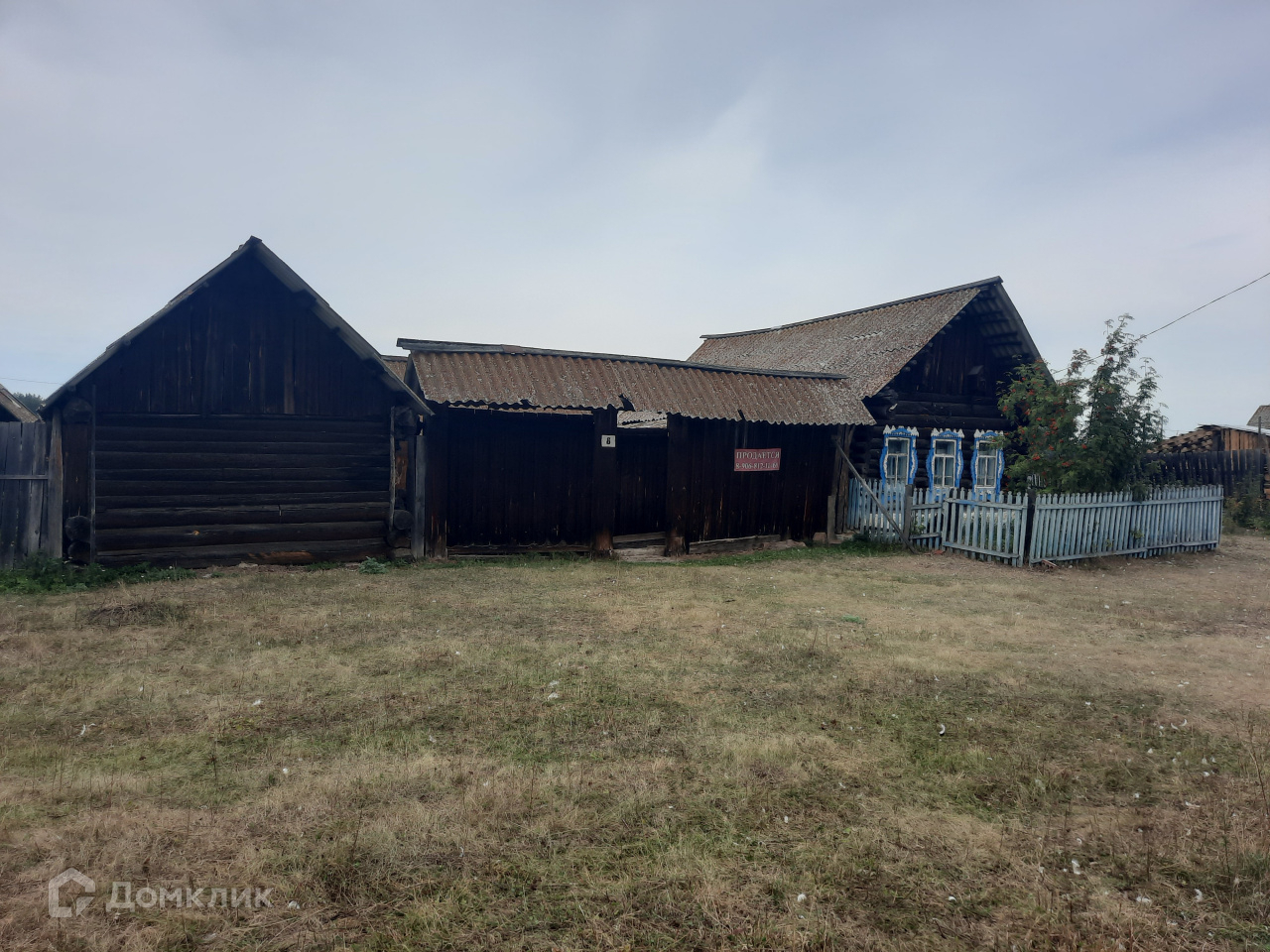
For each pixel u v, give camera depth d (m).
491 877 3.43
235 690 5.93
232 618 8.34
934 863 3.65
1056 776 4.64
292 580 10.85
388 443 12.61
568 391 13.08
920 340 18.16
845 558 14.30
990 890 3.44
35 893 3.22
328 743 4.91
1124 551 15.05
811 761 4.78
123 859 3.49
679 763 4.71
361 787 4.24
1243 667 7.21
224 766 4.54
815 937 3.05
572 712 5.58
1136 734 5.43
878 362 18.53
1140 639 8.34
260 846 3.62
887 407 17.75
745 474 15.35
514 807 4.04
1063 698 6.18
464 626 8.24
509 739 5.04
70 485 10.81
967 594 10.87
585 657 7.06
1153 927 3.19
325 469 12.21
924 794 4.38
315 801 4.07
